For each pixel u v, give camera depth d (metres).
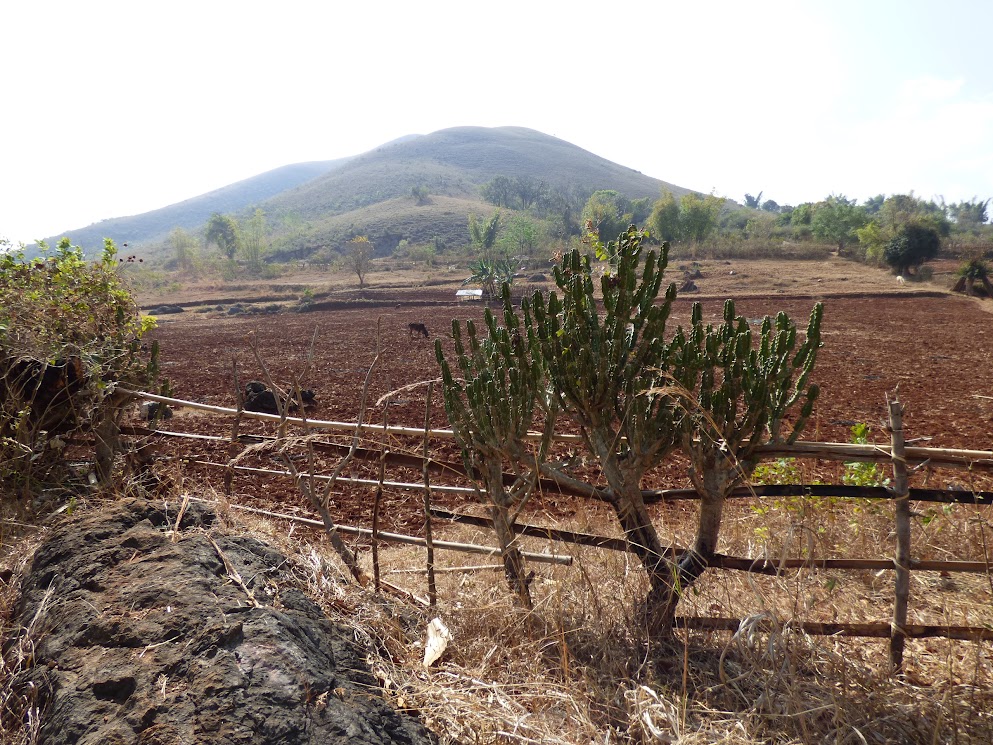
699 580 3.94
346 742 2.14
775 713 2.72
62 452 4.83
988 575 3.20
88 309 4.97
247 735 2.08
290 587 2.93
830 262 61.19
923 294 38.59
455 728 2.52
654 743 2.56
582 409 3.62
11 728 2.32
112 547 3.03
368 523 6.14
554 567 3.92
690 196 75.19
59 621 2.64
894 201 93.56
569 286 3.59
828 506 4.62
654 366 3.50
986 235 105.62
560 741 2.52
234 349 23.42
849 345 20.61
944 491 3.16
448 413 3.71
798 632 3.16
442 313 37.38
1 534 4.06
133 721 2.12
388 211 152.50
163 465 4.96
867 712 2.80
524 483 3.75
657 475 7.45
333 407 12.65
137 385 5.09
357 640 2.86
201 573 2.79
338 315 38.50
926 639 3.49
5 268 4.89
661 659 3.22
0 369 4.58
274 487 7.14
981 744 2.63
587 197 193.62
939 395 12.87
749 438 3.51
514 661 3.11
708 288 44.97
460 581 4.01
